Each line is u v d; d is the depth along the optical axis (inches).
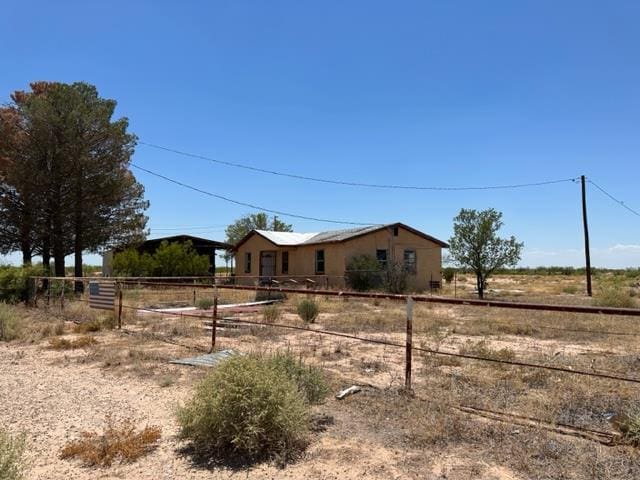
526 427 206.1
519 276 2391.7
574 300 895.1
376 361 342.3
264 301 815.1
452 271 1644.9
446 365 329.7
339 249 1133.1
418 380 289.1
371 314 634.2
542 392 261.3
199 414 188.5
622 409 225.1
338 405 242.4
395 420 220.2
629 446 183.9
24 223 1041.5
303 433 194.1
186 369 323.0
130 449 185.6
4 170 1015.0
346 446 191.6
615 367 313.3
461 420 214.2
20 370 329.1
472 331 489.1
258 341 426.9
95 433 207.9
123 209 1147.3
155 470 174.1
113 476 169.9
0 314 471.8
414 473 167.9
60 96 1034.7
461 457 179.8
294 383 217.5
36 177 1008.2
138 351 378.9
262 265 1405.0
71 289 879.7
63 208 1050.1
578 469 167.2
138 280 628.7
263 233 1368.1
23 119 1031.0
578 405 238.1
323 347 398.3
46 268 874.8
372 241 1159.0
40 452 190.9
